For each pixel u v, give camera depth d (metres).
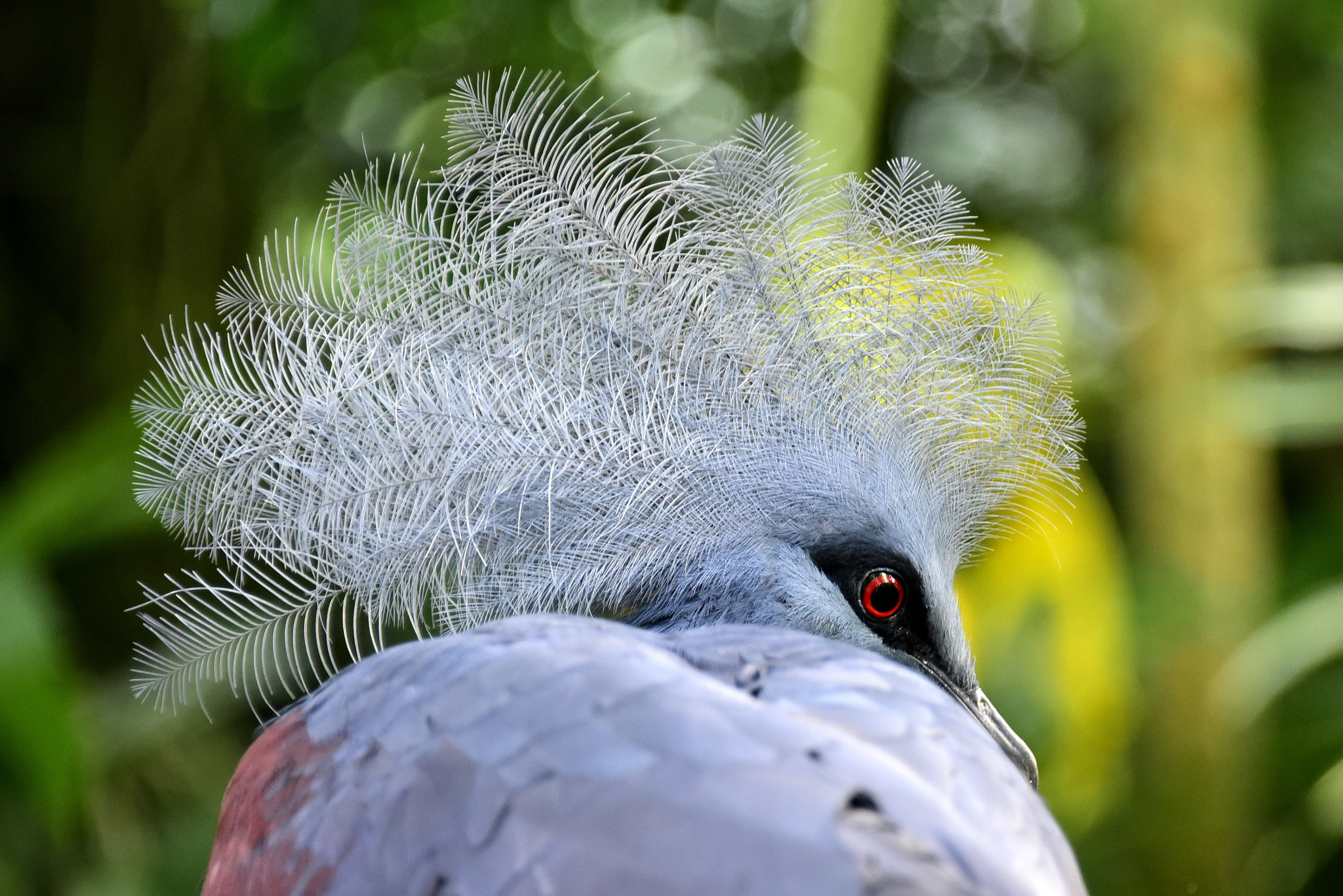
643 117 12.08
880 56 7.68
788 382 4.36
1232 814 9.80
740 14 13.58
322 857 3.18
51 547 7.11
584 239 4.27
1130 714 9.63
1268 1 12.80
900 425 4.47
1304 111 13.88
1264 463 11.57
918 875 2.43
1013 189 15.21
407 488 4.20
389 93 12.17
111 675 9.47
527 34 12.23
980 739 3.25
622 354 4.28
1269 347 12.05
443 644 3.54
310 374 4.27
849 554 4.45
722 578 4.34
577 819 2.69
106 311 10.28
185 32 10.34
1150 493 10.23
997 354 4.52
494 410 4.21
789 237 4.36
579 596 4.23
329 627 4.23
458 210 4.32
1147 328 10.25
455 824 2.89
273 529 4.25
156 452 5.03
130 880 7.84
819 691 3.17
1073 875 3.11
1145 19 10.12
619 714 2.89
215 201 10.48
